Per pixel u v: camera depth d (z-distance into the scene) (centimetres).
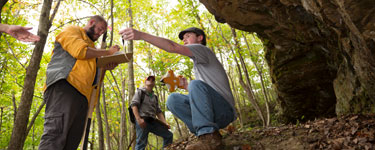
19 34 154
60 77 187
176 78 248
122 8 700
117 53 232
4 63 682
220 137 188
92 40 238
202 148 174
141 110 370
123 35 177
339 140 199
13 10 592
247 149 209
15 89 783
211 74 204
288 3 300
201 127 182
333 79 461
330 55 425
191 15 692
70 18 679
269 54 522
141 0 808
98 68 232
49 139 177
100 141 562
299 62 474
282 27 389
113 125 1280
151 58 1003
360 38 181
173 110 227
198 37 238
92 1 653
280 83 516
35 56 296
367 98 313
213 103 196
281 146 209
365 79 273
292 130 250
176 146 304
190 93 195
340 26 220
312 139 213
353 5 141
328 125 249
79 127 202
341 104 403
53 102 187
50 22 325
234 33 716
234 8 362
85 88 199
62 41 199
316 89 492
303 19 346
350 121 255
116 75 1141
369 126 224
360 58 237
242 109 1262
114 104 1109
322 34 362
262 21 385
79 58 195
